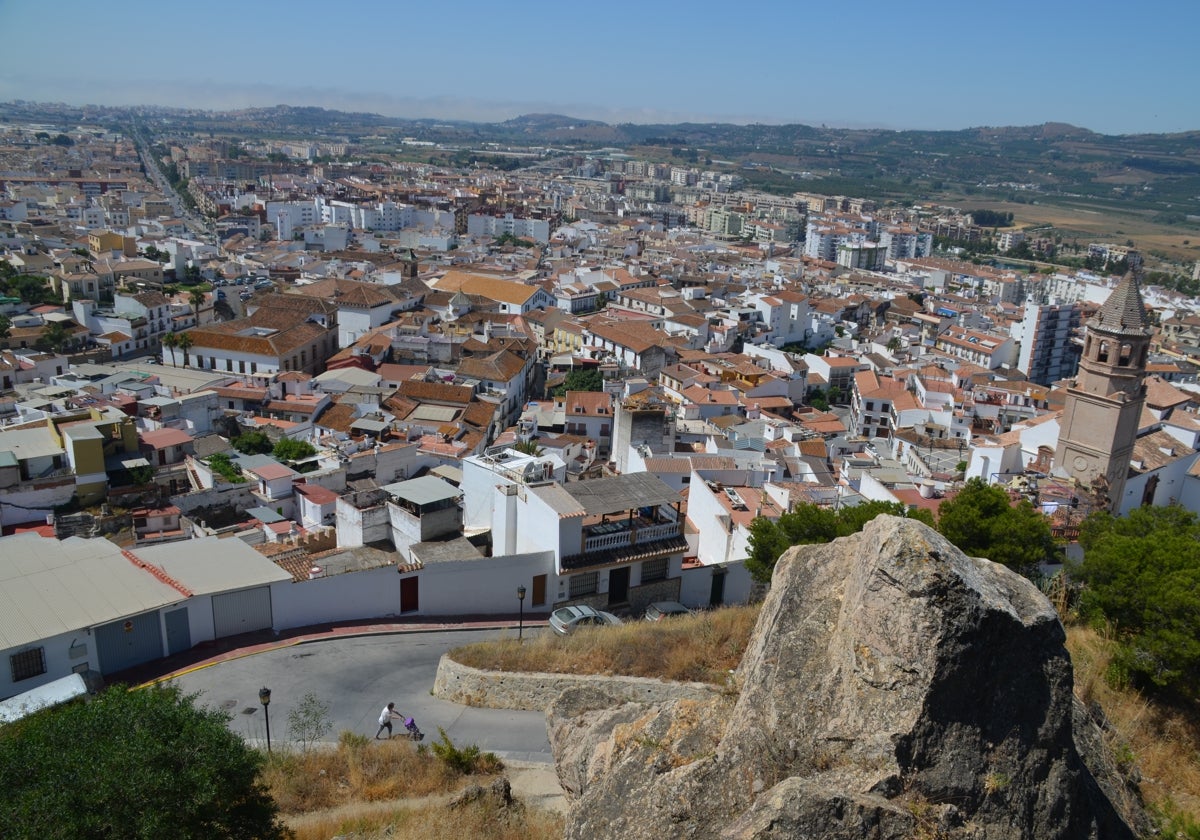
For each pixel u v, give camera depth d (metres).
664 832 17.00
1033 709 17.00
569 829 18.84
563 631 44.91
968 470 84.12
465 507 62.94
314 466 88.50
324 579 47.69
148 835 20.05
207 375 123.19
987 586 17.41
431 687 41.44
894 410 126.00
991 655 16.62
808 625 19.00
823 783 16.12
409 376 131.75
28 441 76.94
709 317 184.12
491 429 116.19
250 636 45.78
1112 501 68.69
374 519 61.59
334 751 33.81
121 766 20.80
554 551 51.12
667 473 78.00
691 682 35.03
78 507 74.56
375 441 105.06
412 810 27.91
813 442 99.62
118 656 41.53
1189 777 24.03
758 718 17.92
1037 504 60.38
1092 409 67.44
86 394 100.38
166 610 42.97
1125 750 23.86
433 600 50.16
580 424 116.75
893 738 16.09
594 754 21.12
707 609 52.88
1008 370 173.38
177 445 86.00
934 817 15.55
